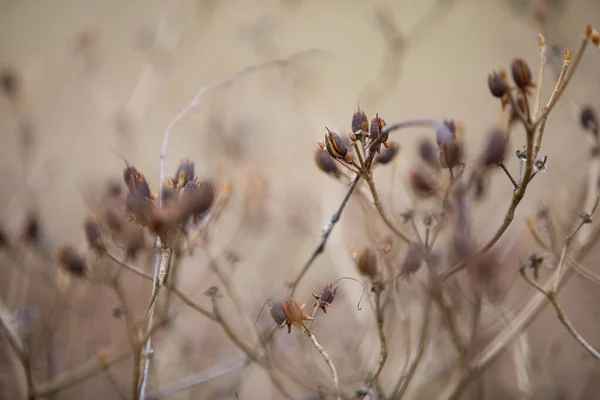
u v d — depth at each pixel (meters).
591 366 0.48
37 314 0.45
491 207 0.51
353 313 0.47
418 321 0.45
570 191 0.47
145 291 0.45
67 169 0.64
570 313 0.50
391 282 0.38
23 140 0.52
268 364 0.41
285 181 0.55
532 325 0.50
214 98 0.54
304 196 0.53
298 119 0.64
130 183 0.37
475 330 0.41
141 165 0.62
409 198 0.44
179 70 0.67
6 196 0.53
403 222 0.39
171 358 0.48
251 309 0.47
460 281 0.43
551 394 0.46
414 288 0.44
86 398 0.47
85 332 0.48
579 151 0.53
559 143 0.56
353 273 0.46
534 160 0.36
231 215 0.49
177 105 0.58
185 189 0.36
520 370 0.44
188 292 0.46
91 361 0.46
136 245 0.39
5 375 0.47
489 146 0.38
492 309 0.43
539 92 0.36
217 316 0.40
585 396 0.47
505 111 0.38
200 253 0.48
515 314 0.44
